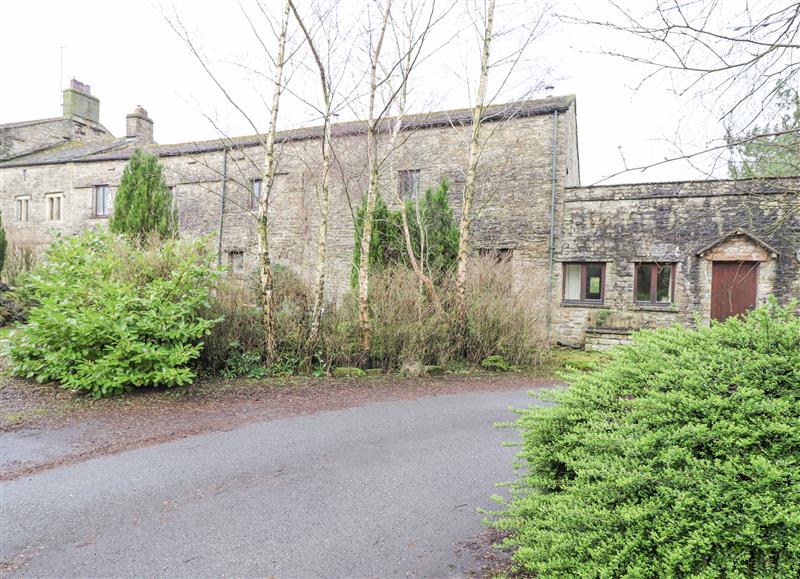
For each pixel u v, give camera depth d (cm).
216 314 835
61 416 609
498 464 479
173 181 1884
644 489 222
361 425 604
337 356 904
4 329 833
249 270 1041
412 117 1492
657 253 1321
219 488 417
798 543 178
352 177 1166
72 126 2402
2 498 395
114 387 703
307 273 1512
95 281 744
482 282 1066
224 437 550
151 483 426
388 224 1138
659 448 224
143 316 732
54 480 430
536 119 1433
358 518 367
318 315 888
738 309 1257
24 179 2112
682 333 295
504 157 1456
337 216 1627
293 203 1686
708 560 193
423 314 961
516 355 1024
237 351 854
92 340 694
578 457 270
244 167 1761
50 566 302
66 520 361
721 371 236
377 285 976
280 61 809
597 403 287
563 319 1402
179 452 502
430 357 961
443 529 351
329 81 850
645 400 244
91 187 1984
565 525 242
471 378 905
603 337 1306
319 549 323
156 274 817
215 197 1817
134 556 313
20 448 506
